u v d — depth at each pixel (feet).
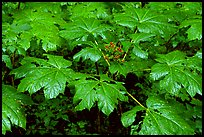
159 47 8.97
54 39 7.43
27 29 7.26
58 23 7.93
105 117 9.43
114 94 6.09
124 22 7.48
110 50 6.93
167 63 6.72
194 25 7.56
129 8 7.92
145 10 7.81
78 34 7.19
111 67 6.69
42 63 6.73
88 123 9.41
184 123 6.04
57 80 6.37
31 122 9.20
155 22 7.53
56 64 6.75
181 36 9.59
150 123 5.96
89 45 7.00
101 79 6.34
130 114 6.07
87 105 5.97
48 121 8.84
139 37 7.11
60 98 9.60
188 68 6.59
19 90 6.35
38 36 7.39
